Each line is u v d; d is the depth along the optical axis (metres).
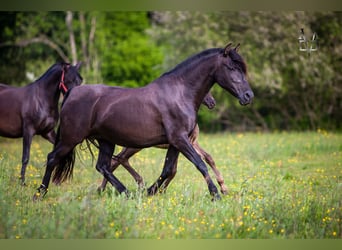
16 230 9.37
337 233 9.62
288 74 29.89
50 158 12.12
